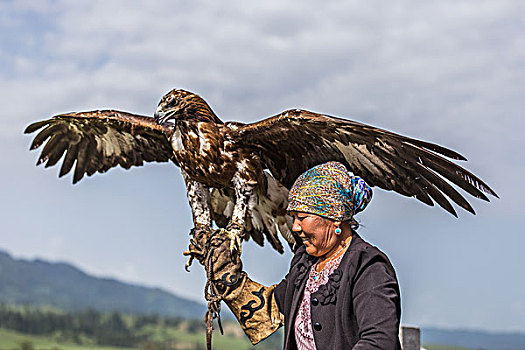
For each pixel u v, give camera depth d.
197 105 5.27
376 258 3.91
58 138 6.06
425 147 4.33
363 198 4.11
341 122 4.52
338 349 3.84
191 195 5.54
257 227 5.46
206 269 5.02
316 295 4.02
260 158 5.28
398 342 3.65
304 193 4.02
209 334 4.88
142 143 5.91
